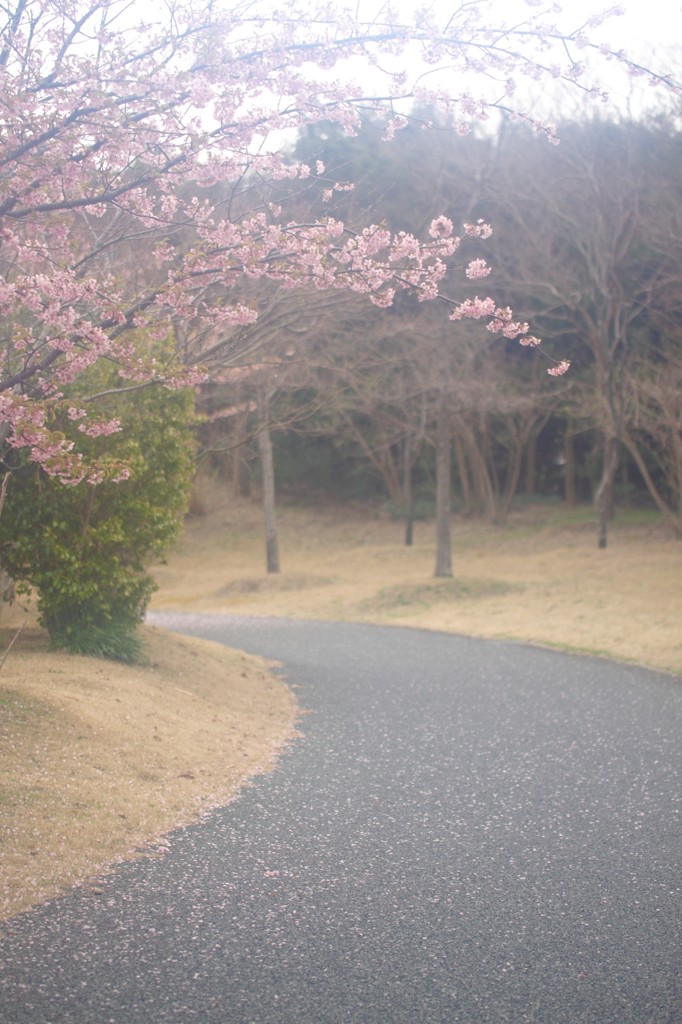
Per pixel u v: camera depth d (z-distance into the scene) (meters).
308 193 12.91
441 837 5.97
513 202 28.61
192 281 6.56
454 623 20.23
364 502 44.06
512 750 8.53
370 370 25.64
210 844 5.76
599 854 5.64
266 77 6.59
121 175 7.04
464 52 6.63
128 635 11.38
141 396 10.84
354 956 4.21
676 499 32.53
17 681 8.53
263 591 28.30
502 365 33.09
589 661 14.46
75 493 10.36
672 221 25.12
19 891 4.81
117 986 3.90
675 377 26.38
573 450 40.62
